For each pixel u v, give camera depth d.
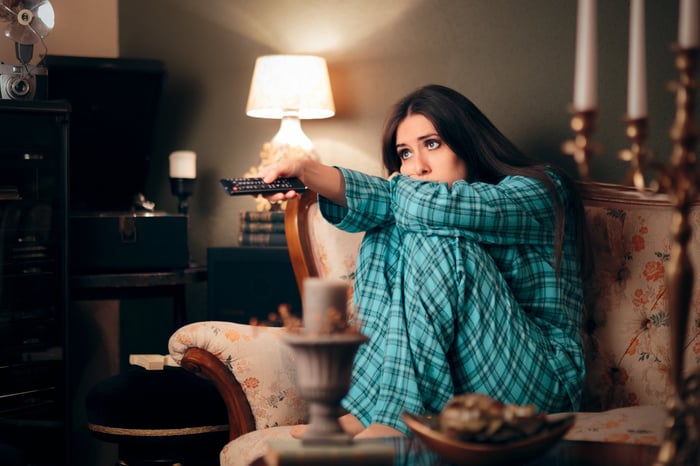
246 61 2.90
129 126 2.77
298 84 2.53
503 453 0.98
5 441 2.21
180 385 2.02
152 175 3.12
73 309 2.90
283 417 1.75
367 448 0.95
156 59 2.89
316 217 2.08
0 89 2.30
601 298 1.91
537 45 2.36
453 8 2.51
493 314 1.61
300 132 2.61
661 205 1.88
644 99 0.93
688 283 0.92
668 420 0.95
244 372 1.75
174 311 2.69
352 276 2.04
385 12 2.64
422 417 1.10
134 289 2.59
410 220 1.69
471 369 1.60
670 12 2.15
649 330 1.85
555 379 1.65
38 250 2.27
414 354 1.55
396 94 2.62
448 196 1.67
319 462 0.94
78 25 2.94
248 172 2.90
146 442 1.94
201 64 3.01
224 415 1.97
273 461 0.95
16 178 2.24
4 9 2.29
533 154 2.37
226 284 2.56
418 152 1.94
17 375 2.23
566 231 1.85
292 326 1.01
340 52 2.73
